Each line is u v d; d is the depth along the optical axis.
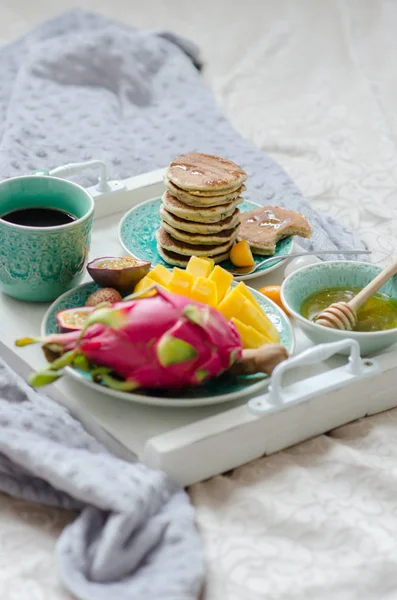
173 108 1.75
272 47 1.92
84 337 1.09
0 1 2.00
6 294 1.25
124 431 1.11
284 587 1.02
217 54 1.93
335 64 1.88
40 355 1.18
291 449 1.15
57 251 1.20
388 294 1.23
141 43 1.83
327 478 1.12
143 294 1.13
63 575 1.01
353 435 1.17
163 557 1.03
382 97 1.81
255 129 1.73
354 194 1.59
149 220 1.36
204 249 1.28
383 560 1.04
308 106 1.79
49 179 1.26
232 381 1.14
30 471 1.07
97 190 1.40
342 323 1.18
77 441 1.10
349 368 1.15
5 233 1.19
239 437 1.10
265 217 1.35
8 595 1.01
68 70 1.77
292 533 1.06
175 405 1.10
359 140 1.70
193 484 1.10
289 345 1.18
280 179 1.57
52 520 1.08
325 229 1.46
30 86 1.72
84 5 2.02
